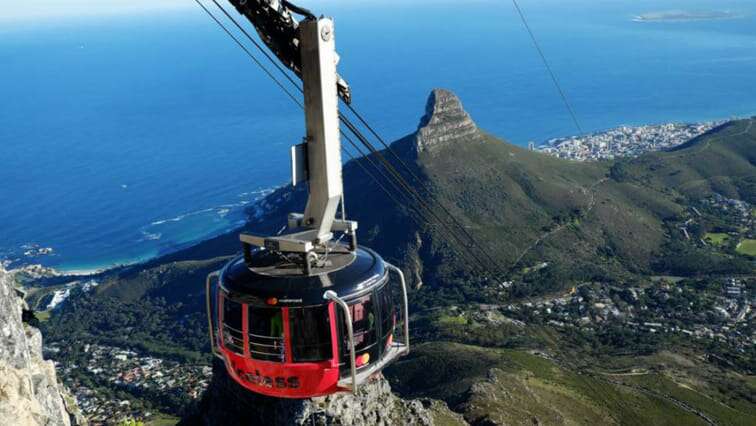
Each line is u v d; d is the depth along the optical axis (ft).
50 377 230.68
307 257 49.90
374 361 51.75
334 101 50.31
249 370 51.37
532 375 512.63
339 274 50.57
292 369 49.34
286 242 49.78
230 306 51.60
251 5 49.85
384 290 52.16
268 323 49.49
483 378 485.97
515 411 424.05
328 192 50.80
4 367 120.37
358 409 288.92
